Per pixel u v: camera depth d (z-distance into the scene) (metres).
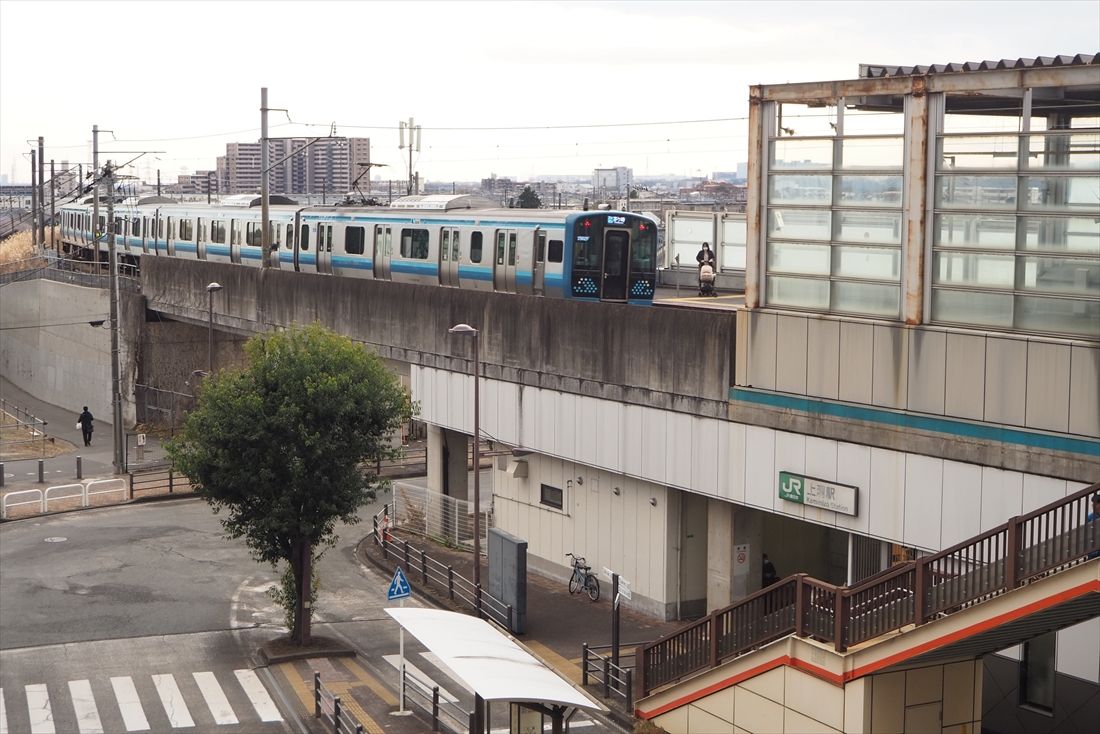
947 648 15.91
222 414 23.45
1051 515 17.34
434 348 31.98
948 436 18.72
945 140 18.94
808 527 26.25
